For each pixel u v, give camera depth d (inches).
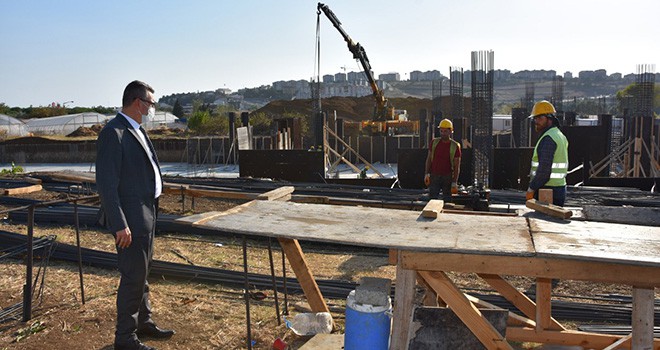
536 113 211.3
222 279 199.8
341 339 138.8
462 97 724.7
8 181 435.5
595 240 102.7
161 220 284.7
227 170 1000.2
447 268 103.1
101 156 127.7
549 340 134.0
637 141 614.2
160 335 149.9
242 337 150.7
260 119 1781.5
